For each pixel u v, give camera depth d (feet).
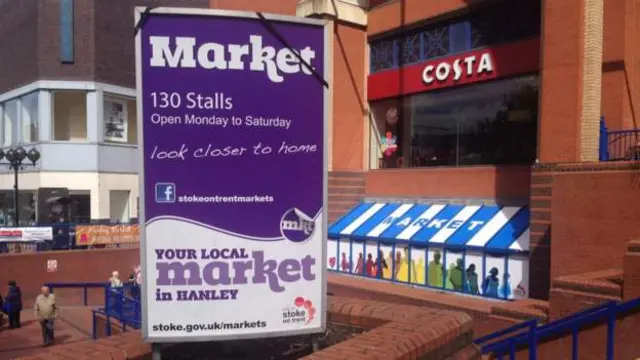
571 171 30.96
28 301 53.31
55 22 73.00
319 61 12.11
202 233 11.43
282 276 11.91
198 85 11.35
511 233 38.14
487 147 44.88
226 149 11.55
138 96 11.09
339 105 53.31
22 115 78.54
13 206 80.23
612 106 37.55
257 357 13.44
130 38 78.95
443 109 48.83
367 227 48.96
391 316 13.91
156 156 11.19
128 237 60.54
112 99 77.30
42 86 72.84
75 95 75.46
